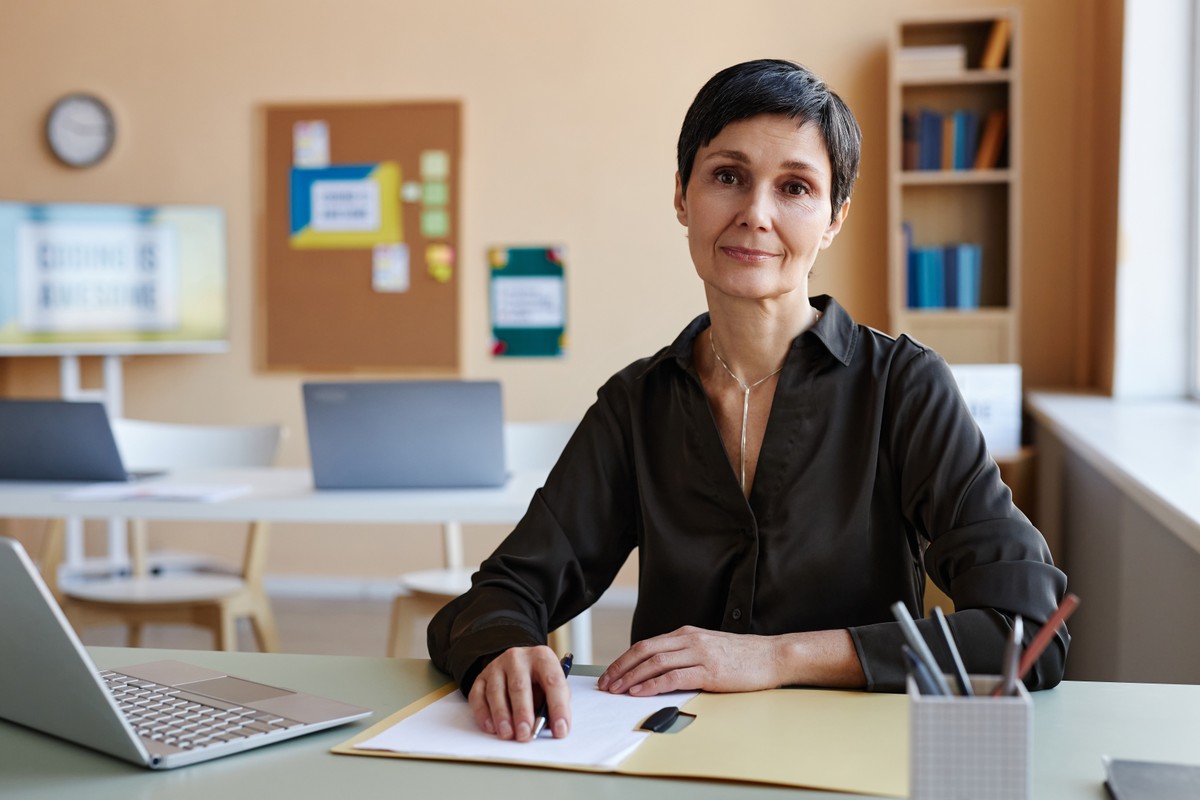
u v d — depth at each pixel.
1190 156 4.11
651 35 5.09
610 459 1.51
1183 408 3.88
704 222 1.36
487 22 5.20
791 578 1.40
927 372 1.40
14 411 3.00
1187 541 1.91
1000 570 1.24
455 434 2.81
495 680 1.14
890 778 0.96
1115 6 4.25
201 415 5.48
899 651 1.21
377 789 0.97
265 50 5.36
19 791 0.97
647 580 1.47
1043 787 0.95
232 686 1.25
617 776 0.99
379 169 5.30
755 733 1.07
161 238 5.26
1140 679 2.57
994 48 4.53
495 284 5.26
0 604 1.00
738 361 1.44
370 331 5.35
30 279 5.15
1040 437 4.31
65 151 5.47
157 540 5.61
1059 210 4.80
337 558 5.45
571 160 5.18
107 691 0.99
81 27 5.47
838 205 1.41
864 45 4.90
